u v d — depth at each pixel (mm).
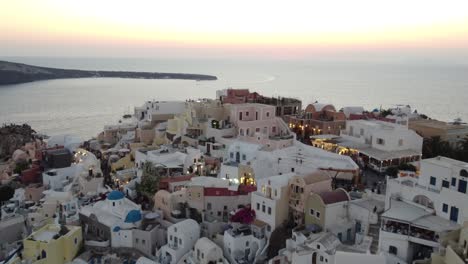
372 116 124125
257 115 107438
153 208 81312
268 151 85438
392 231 55156
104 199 84250
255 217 69812
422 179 60188
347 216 64125
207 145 98750
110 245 73062
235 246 65125
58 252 68562
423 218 55531
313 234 60000
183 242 67188
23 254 68875
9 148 142625
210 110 112750
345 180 77500
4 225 80750
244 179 79375
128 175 97062
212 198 75562
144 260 63750
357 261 50156
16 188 104188
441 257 47844
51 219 80062
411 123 110938
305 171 76625
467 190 53500
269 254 64438
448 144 94812
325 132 109750
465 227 47750
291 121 117438
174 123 118688
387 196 62000
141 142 123750
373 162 87688
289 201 67625
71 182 100125
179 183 83938
